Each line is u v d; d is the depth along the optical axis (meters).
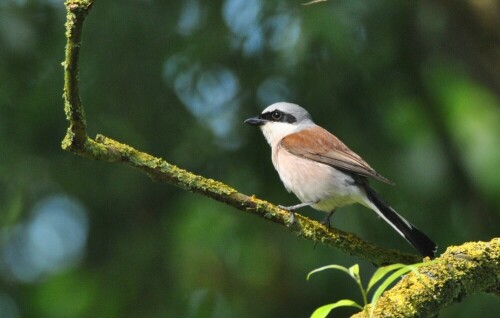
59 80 11.45
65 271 13.09
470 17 11.93
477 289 5.98
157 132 11.89
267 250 12.45
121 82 11.61
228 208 12.45
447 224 12.41
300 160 9.23
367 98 12.16
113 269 12.50
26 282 13.20
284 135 9.82
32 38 11.42
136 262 12.42
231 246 12.50
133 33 11.48
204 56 11.78
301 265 12.29
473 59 12.43
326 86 11.91
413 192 12.36
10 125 11.54
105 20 11.40
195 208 12.63
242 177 12.09
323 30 11.25
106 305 12.41
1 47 11.30
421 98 12.82
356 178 8.88
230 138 12.21
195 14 11.90
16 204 12.06
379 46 12.06
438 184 12.45
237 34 11.83
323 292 12.09
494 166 13.41
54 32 11.55
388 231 11.86
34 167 11.79
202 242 12.61
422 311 5.69
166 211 12.59
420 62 12.69
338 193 8.91
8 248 12.87
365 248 7.10
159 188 12.52
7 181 11.80
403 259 7.09
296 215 7.02
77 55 5.75
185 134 12.09
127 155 6.39
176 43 11.73
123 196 12.41
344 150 9.21
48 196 12.27
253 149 12.04
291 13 11.59
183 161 12.01
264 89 11.98
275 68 11.86
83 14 5.59
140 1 11.66
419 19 12.31
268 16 11.65
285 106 10.30
